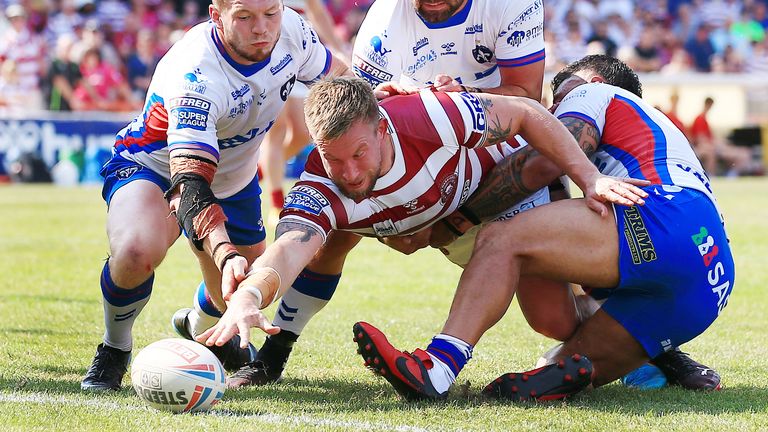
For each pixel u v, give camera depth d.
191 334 10.20
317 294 8.84
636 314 8.05
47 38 39.56
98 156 34.38
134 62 37.12
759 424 7.14
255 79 8.41
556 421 7.16
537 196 8.80
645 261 7.77
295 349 10.34
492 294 7.79
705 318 8.14
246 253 9.92
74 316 11.98
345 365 9.60
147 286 8.34
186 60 8.20
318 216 7.54
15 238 20.11
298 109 20.53
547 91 21.62
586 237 7.78
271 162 19.84
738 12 47.62
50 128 34.22
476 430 6.87
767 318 12.30
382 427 6.89
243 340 6.67
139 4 41.44
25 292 13.76
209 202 7.47
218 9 7.98
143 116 8.85
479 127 7.79
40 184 34.34
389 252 18.81
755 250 18.69
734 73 44.78
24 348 9.96
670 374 8.79
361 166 7.29
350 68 9.83
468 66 9.57
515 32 9.19
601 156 8.49
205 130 7.95
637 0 46.81
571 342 8.33
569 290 8.61
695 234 7.88
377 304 13.30
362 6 40.19
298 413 7.38
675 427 7.02
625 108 8.52
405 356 7.60
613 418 7.29
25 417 7.11
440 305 13.30
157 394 7.22
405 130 7.62
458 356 7.77
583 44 44.09
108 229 8.30
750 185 33.94
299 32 8.93
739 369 9.40
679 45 45.41
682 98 37.00
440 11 9.14
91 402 7.62
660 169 8.14
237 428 6.81
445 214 8.23
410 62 9.55
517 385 7.87
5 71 36.38
